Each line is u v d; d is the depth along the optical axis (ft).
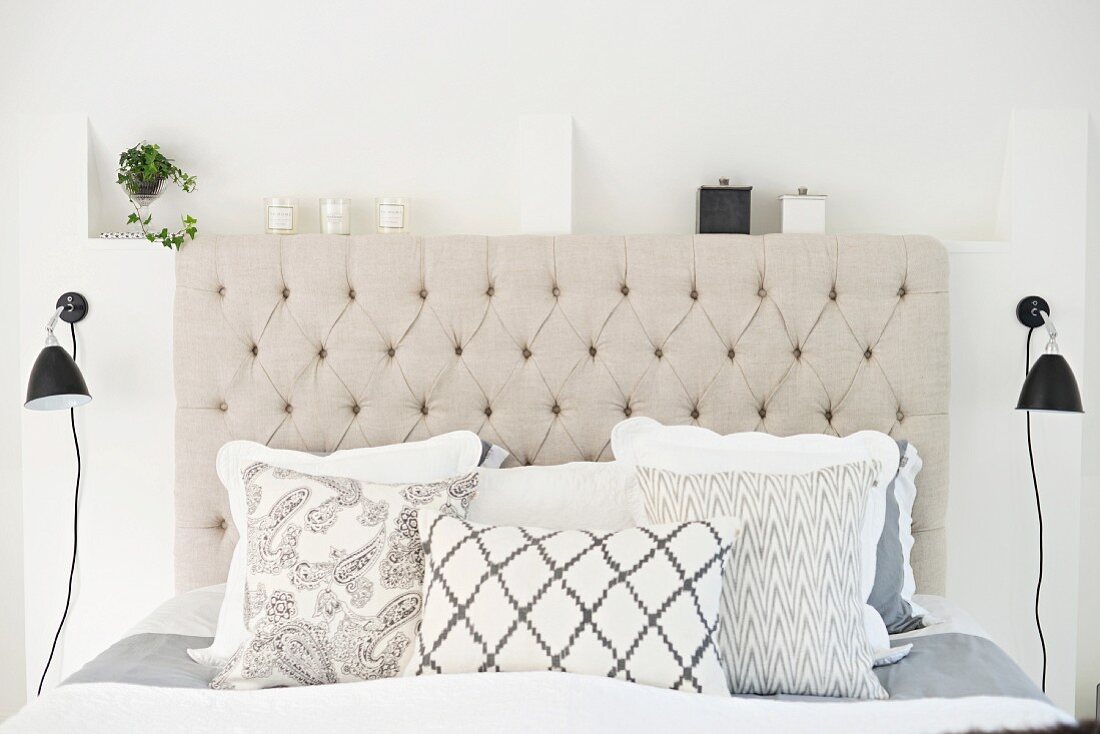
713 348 7.97
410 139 8.67
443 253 8.10
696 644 5.43
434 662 5.56
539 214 8.43
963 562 8.34
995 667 5.97
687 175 8.54
